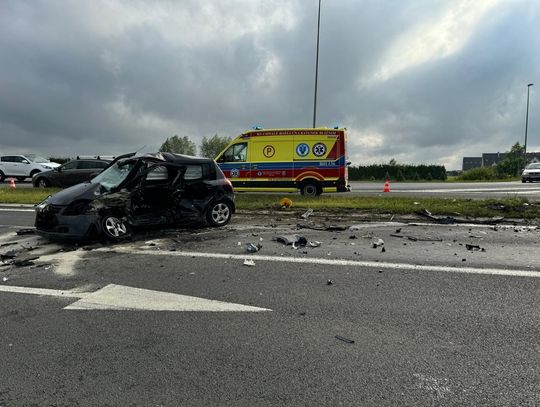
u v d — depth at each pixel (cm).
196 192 791
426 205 1041
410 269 506
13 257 583
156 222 743
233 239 700
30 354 301
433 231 761
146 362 288
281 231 773
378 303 394
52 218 646
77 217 644
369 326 343
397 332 331
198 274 494
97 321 358
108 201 669
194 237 718
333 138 1420
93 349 308
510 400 239
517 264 526
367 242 671
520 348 303
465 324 345
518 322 348
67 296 420
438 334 327
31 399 247
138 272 504
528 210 948
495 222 849
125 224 700
